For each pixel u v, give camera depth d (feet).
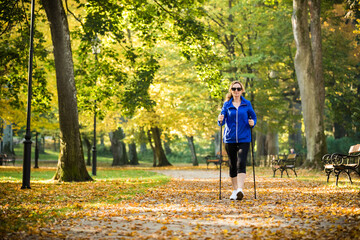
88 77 59.98
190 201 24.61
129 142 123.75
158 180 46.88
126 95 60.18
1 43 51.44
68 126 44.80
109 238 13.93
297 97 112.37
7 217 17.75
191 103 93.50
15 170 71.31
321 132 66.80
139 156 194.59
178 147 198.70
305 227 15.37
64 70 45.03
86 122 102.63
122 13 58.34
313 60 69.31
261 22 92.89
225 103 24.77
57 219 17.75
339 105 96.07
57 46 44.98
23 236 14.12
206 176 58.49
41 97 59.62
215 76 57.72
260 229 15.10
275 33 93.35
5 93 60.23
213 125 100.12
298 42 68.54
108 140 213.66
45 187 35.14
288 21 93.20
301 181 41.22
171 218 18.11
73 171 44.32
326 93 98.48
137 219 17.93
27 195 27.94
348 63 98.89
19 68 56.34
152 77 60.23
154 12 56.24
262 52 91.71
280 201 23.30
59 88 45.06
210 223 16.63
